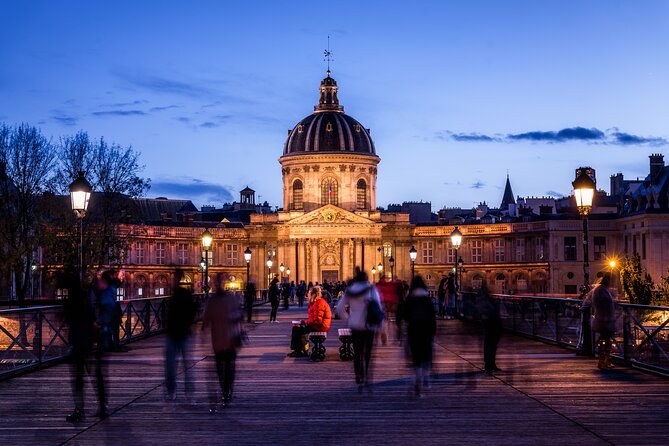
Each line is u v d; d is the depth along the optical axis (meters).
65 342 19.05
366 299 14.77
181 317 13.37
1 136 51.91
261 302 64.38
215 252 94.12
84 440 10.88
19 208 51.31
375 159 96.19
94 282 15.51
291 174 95.56
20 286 50.72
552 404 13.25
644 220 73.06
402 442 10.69
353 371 17.36
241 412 12.69
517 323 27.05
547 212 90.31
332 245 91.44
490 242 89.69
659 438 10.86
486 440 10.79
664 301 42.12
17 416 12.43
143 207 117.25
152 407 13.12
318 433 11.21
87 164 53.84
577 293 79.25
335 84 100.69
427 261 93.25
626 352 17.72
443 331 28.78
